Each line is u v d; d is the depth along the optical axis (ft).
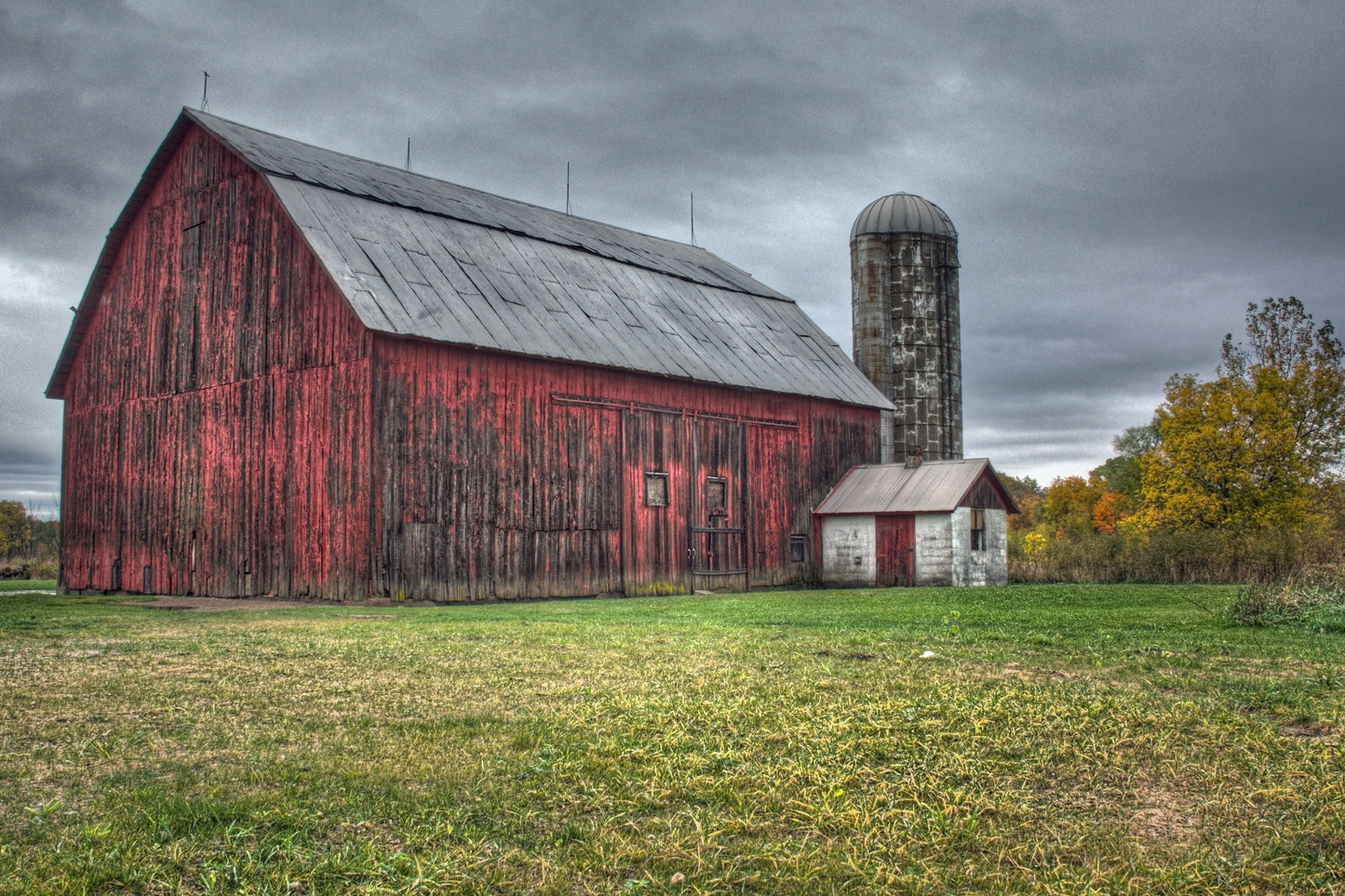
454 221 100.73
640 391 98.22
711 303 122.21
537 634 47.65
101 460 104.37
